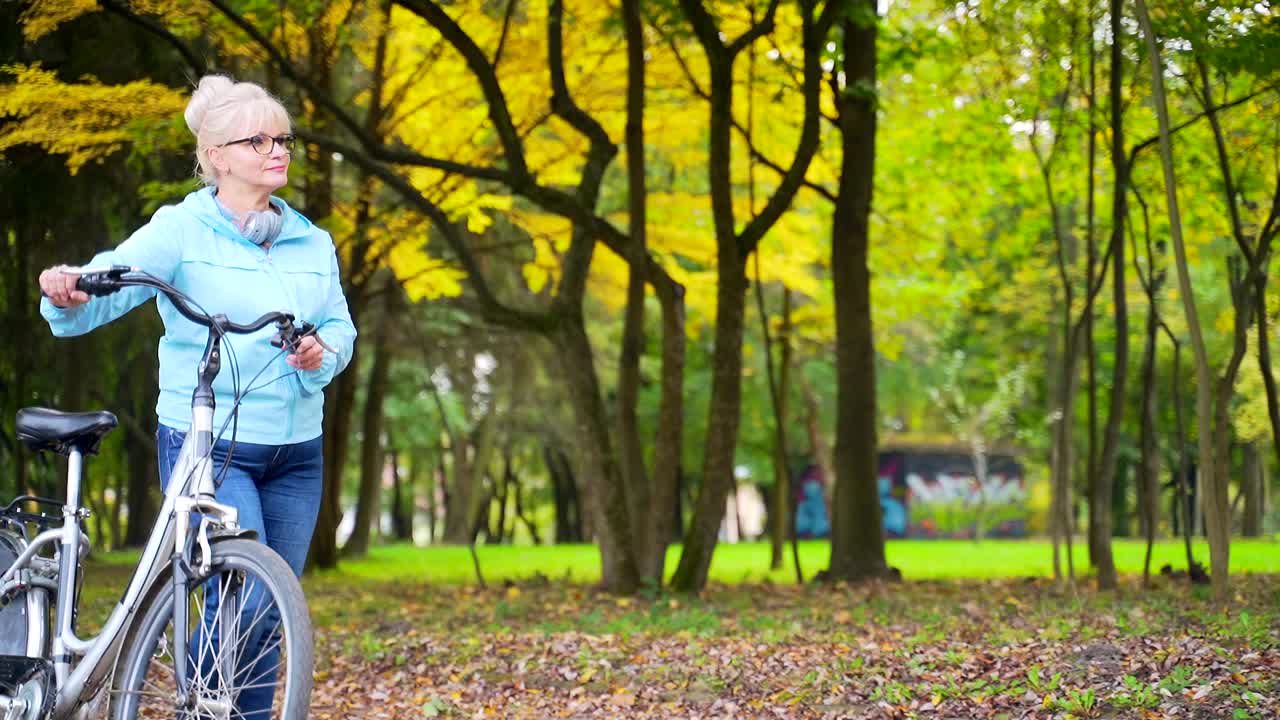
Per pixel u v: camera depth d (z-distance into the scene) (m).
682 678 6.55
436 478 43.22
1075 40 11.96
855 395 14.73
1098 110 12.15
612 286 18.48
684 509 39.12
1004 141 16.48
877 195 19.12
